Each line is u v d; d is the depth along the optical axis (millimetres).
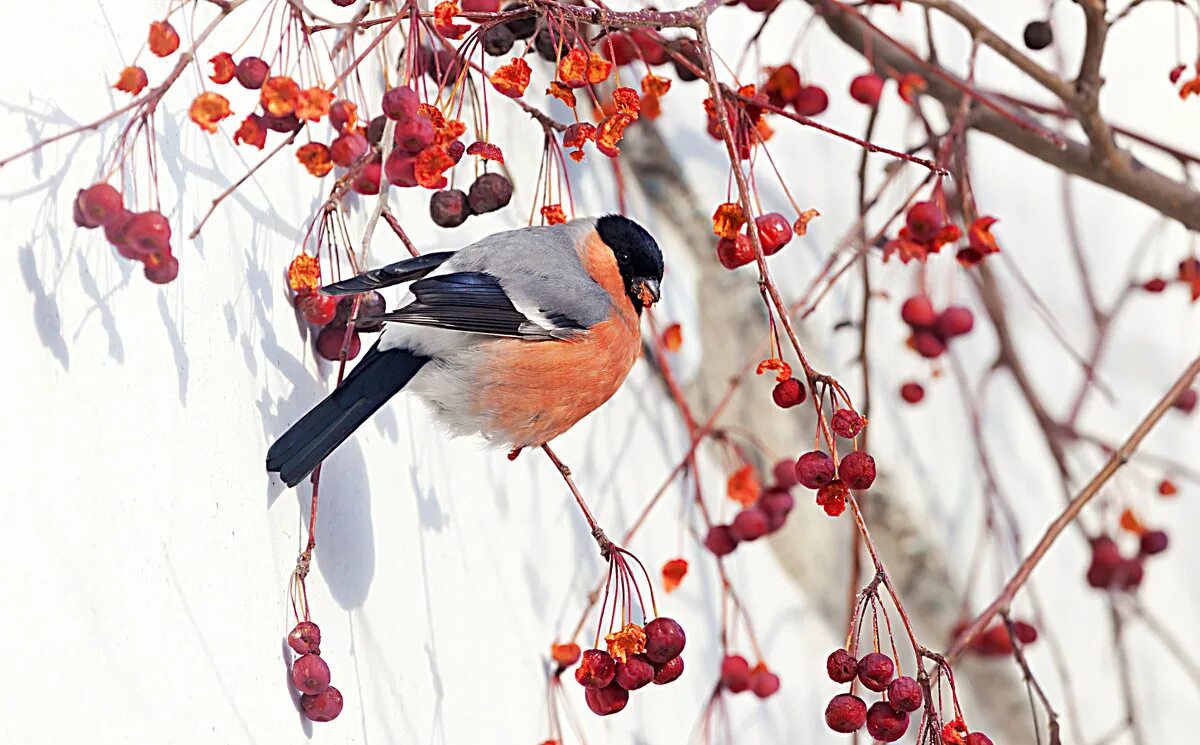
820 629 9352
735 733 8344
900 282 9961
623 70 8750
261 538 4844
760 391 9219
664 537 8352
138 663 4023
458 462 6742
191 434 4520
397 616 5797
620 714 7543
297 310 5426
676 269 9078
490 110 7707
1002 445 10258
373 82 6367
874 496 9555
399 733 5586
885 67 7359
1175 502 10922
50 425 3830
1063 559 10367
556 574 7355
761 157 9734
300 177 5672
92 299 4113
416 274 5336
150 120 4531
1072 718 7727
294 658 4922
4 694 3475
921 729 4211
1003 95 7383
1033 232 10883
